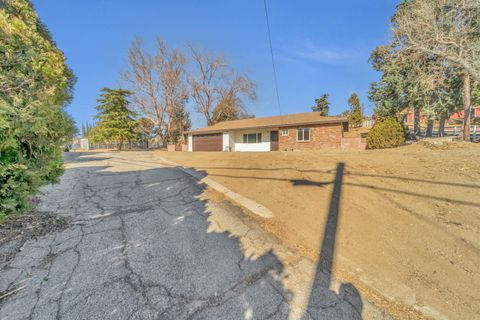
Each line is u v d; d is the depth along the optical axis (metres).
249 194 4.58
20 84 2.12
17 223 3.05
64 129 2.50
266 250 2.66
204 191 4.88
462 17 9.76
